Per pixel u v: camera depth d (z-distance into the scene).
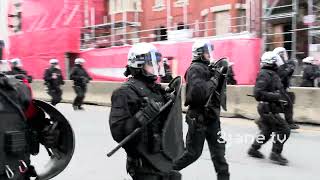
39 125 3.36
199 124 5.36
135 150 3.59
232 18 21.09
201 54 5.38
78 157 8.05
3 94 3.00
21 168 3.09
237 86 12.96
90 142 9.41
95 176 6.83
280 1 18.47
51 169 3.45
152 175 3.62
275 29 18.95
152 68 3.69
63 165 3.44
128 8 28.81
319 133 10.26
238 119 12.66
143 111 3.50
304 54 17.55
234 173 6.90
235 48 17.11
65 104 18.11
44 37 25.47
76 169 7.24
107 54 21.48
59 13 24.48
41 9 25.52
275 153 7.49
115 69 21.06
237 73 17.08
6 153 2.99
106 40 24.53
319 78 13.27
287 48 18.69
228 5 23.61
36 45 26.03
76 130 10.98
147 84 3.71
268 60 7.35
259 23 18.00
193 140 5.41
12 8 28.11
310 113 11.48
